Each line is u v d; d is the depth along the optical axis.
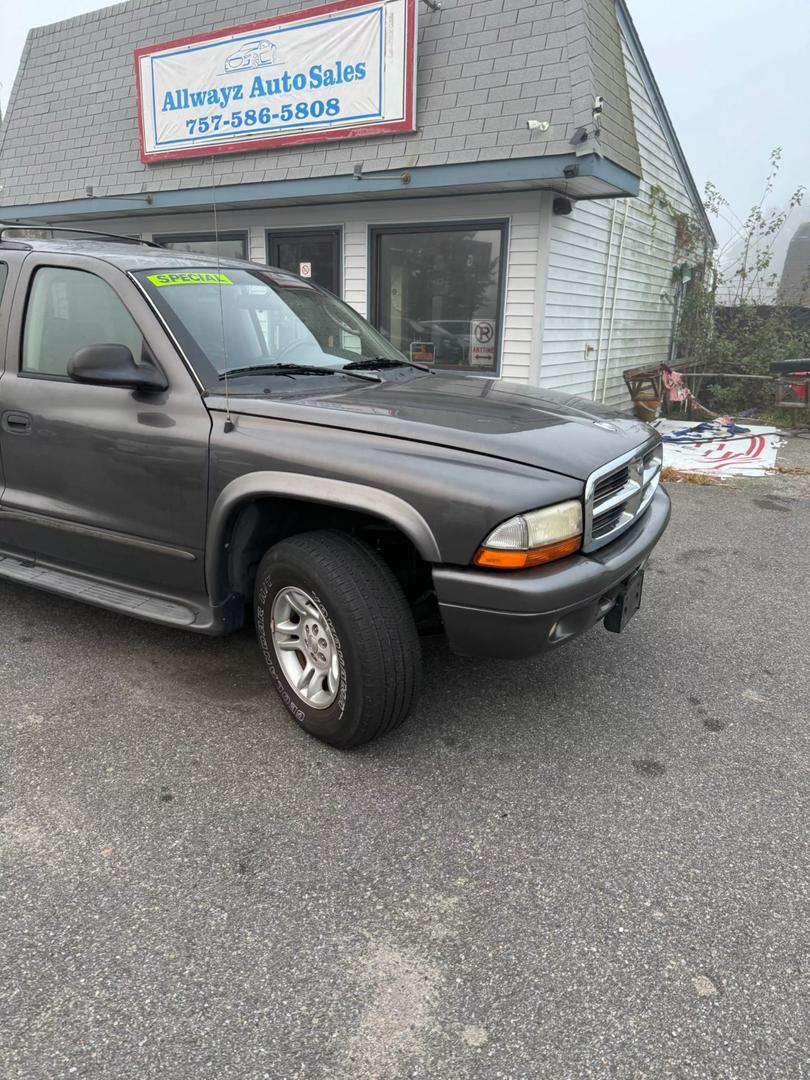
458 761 2.82
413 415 2.76
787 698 3.38
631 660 3.71
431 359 8.84
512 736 3.00
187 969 1.91
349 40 7.65
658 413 11.11
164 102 9.06
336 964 1.94
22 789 2.60
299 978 1.90
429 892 2.19
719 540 5.73
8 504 3.53
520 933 2.05
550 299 8.32
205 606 3.04
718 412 11.99
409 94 7.49
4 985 1.85
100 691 3.25
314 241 9.25
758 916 2.12
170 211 9.83
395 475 2.48
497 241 8.12
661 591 4.66
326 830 2.43
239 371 3.04
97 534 3.24
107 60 10.29
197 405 2.88
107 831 2.40
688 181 13.12
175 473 2.90
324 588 2.60
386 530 2.96
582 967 1.95
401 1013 1.81
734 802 2.63
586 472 2.59
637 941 2.03
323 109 8.00
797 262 14.05
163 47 8.88
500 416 2.88
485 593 2.42
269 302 3.53
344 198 8.48
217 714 3.09
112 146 10.05
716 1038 1.76
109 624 3.91
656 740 3.01
